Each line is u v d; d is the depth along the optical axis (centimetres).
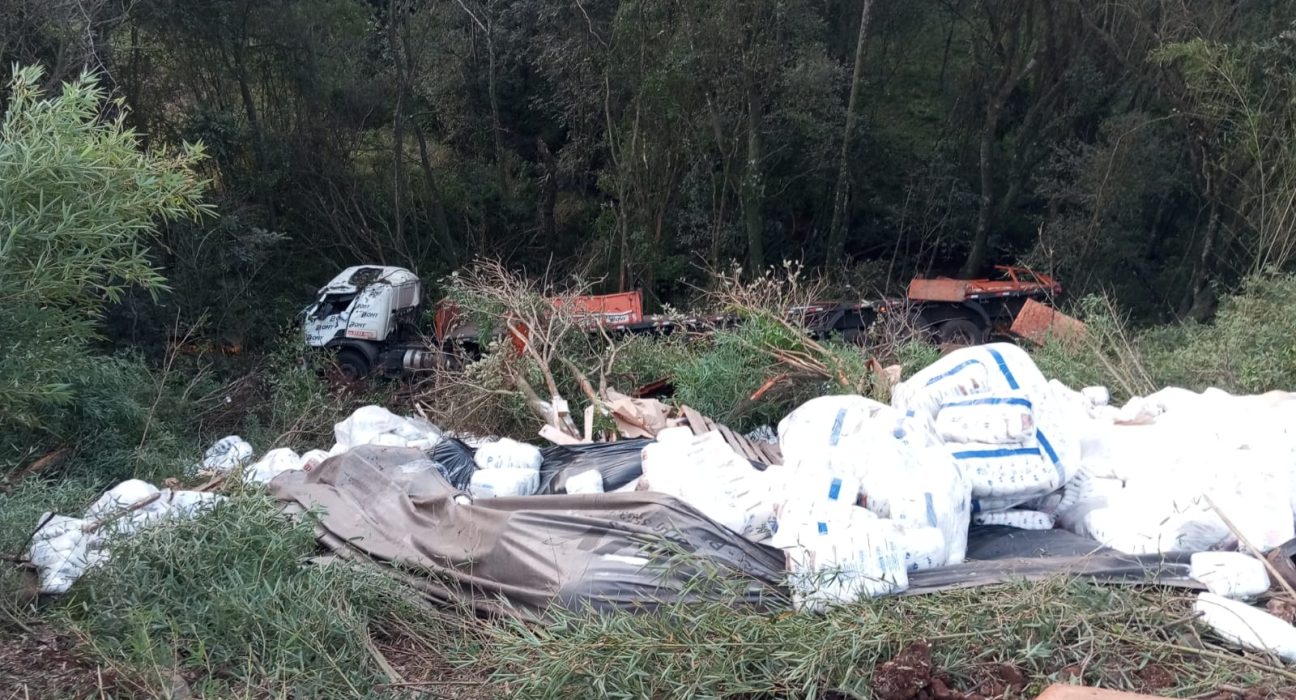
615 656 348
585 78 1667
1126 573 407
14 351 452
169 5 1346
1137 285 1709
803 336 836
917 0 1922
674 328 1100
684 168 1711
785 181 1811
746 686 336
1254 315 916
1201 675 340
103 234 430
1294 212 1335
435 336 1165
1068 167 1730
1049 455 483
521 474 585
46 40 1080
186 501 525
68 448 684
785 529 424
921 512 423
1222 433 531
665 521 429
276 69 1590
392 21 1678
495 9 1820
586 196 1900
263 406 984
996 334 1417
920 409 512
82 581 426
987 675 340
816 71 1625
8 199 414
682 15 1550
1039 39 1723
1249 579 395
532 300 890
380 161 1798
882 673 331
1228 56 1422
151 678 359
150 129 1405
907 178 1903
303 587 416
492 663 392
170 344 1071
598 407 744
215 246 1259
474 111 1920
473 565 455
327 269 1638
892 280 1844
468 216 1827
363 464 570
